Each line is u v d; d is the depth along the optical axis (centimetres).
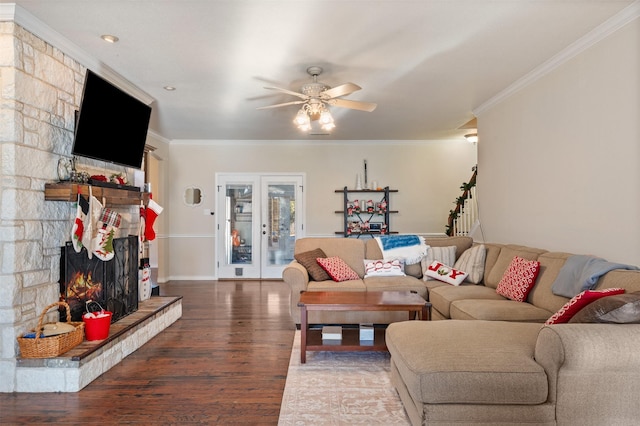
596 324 195
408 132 693
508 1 269
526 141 425
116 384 289
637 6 275
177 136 723
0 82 272
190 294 623
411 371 200
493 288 402
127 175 440
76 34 312
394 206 770
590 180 328
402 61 372
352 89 353
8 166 271
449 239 518
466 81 430
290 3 269
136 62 370
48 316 303
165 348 369
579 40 329
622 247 296
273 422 236
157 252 725
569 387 190
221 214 767
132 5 269
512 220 457
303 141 766
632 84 285
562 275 303
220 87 442
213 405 257
